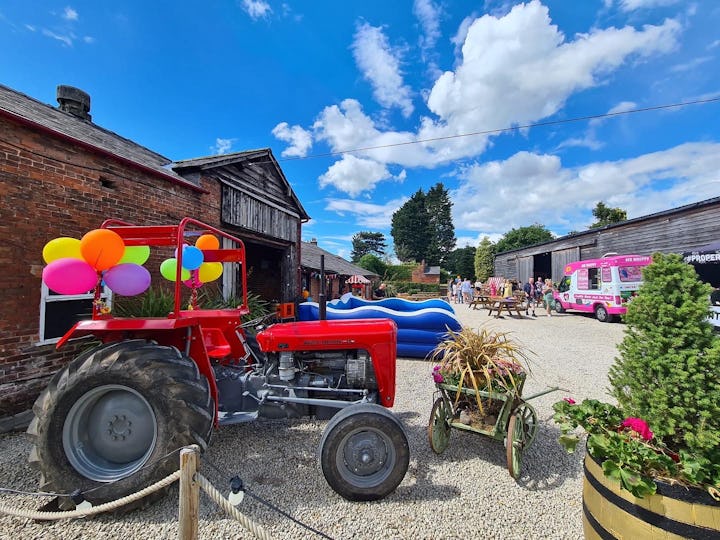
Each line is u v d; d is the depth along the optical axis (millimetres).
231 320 3502
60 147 4066
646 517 1458
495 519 2215
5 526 2094
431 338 6336
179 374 2348
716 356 1603
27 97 5289
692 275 1773
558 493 2494
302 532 2090
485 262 41875
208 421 2377
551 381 5113
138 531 2068
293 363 3020
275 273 12211
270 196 9258
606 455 1630
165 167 6309
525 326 10508
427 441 3264
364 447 2395
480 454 3041
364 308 6754
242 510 2271
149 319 2570
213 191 6922
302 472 2715
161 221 5547
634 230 13234
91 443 2400
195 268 3711
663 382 1720
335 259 23984
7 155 3553
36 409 2275
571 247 17094
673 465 1481
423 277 44094
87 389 2299
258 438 3236
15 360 3602
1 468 2701
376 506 2332
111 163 4707
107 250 2469
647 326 1835
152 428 2395
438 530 2113
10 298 3566
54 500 2268
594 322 11414
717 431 1564
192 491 1539
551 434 3445
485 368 2773
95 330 2629
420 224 59406
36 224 3811
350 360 2980
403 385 4902
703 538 1355
